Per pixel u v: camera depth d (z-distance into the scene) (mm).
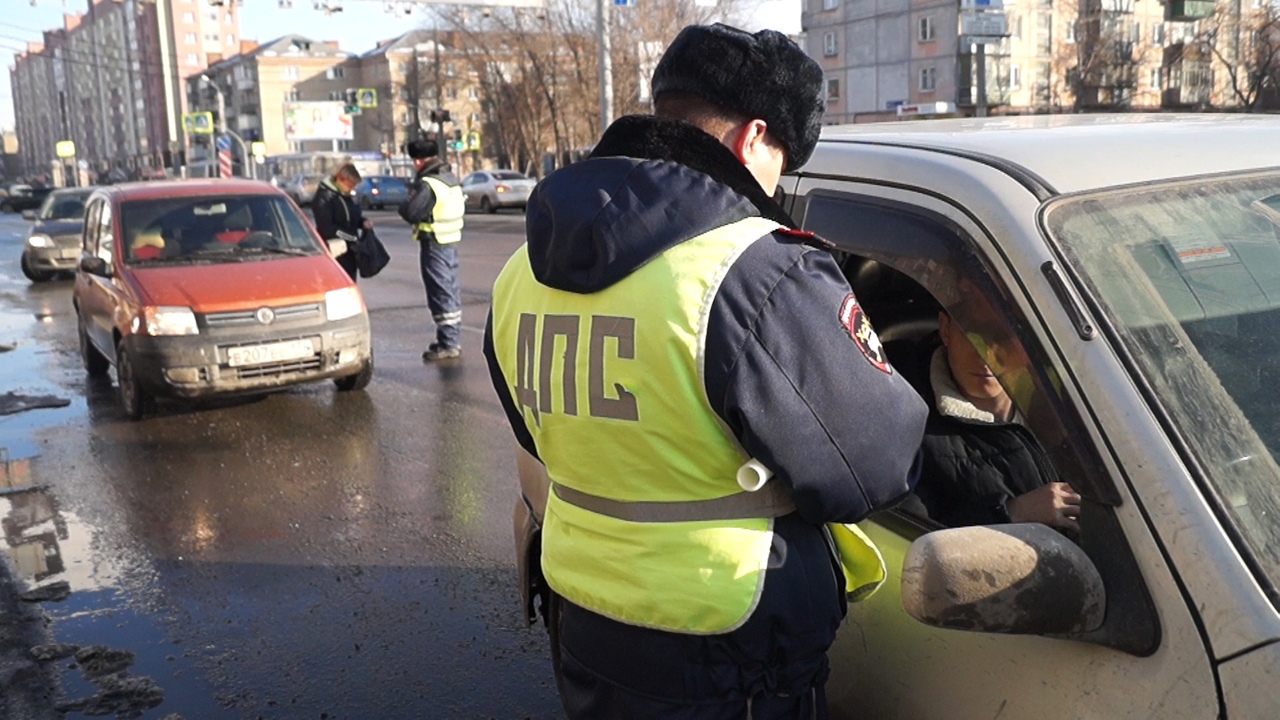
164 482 6180
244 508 5672
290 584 4652
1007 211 1674
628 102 38438
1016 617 1420
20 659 3996
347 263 9719
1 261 22562
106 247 8266
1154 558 1396
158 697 3723
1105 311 1544
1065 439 1503
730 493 1517
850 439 1437
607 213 1499
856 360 1452
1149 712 1384
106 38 133500
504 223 29234
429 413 7477
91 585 4723
